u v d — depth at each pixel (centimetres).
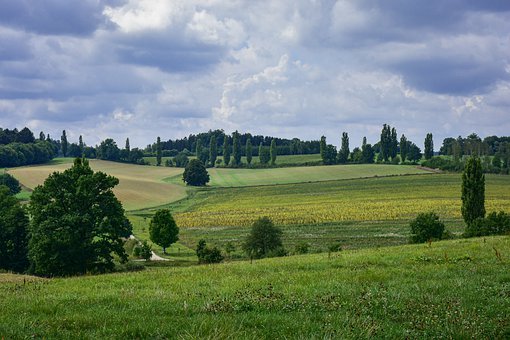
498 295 1559
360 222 12269
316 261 3103
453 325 1167
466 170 7650
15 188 15712
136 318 1320
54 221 5416
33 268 6000
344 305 1482
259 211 15212
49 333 1130
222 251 9169
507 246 3253
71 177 5672
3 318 1331
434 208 13550
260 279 2255
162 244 9738
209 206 16875
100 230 5506
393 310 1397
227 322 1198
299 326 1188
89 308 1543
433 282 1864
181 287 2108
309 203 16250
